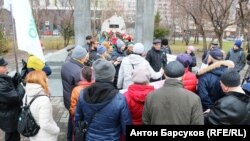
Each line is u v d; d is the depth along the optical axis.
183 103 2.72
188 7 25.48
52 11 37.16
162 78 4.87
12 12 4.30
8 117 3.79
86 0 11.35
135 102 3.15
